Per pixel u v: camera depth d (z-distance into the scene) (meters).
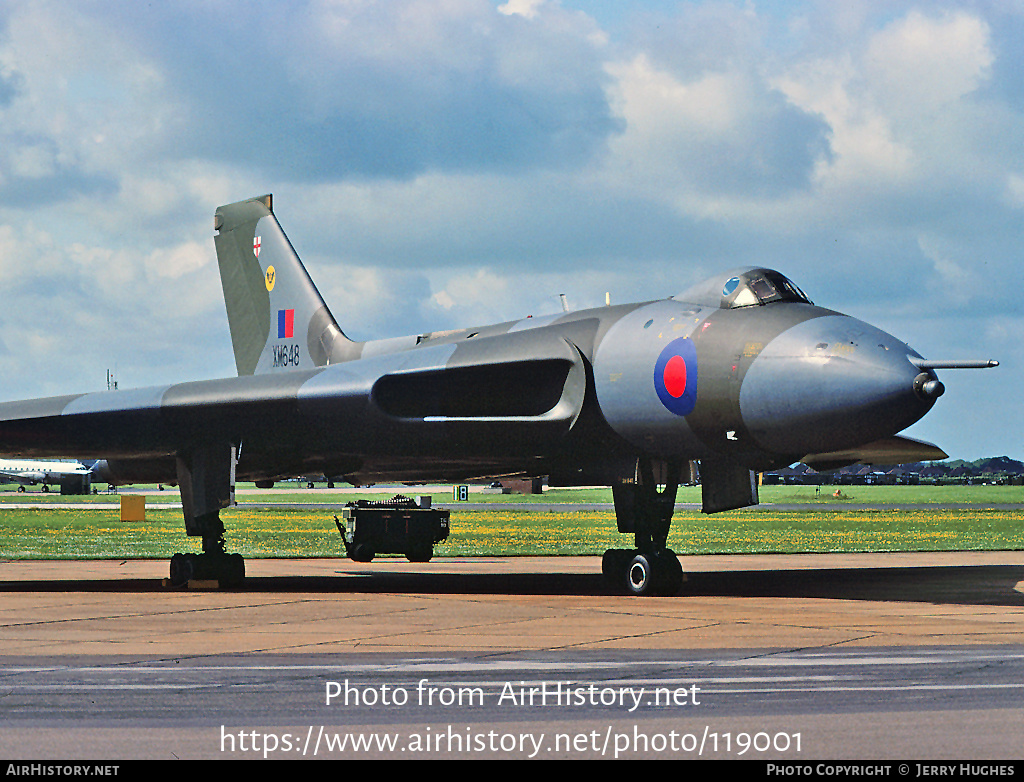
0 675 22.72
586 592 41.19
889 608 35.34
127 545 78.19
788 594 40.28
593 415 39.28
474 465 44.53
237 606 35.97
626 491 43.50
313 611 34.34
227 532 94.44
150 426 44.41
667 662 24.17
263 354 57.12
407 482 53.88
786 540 85.88
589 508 155.88
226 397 42.62
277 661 24.42
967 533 95.94
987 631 29.25
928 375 32.78
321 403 41.69
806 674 22.64
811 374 33.53
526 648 26.25
